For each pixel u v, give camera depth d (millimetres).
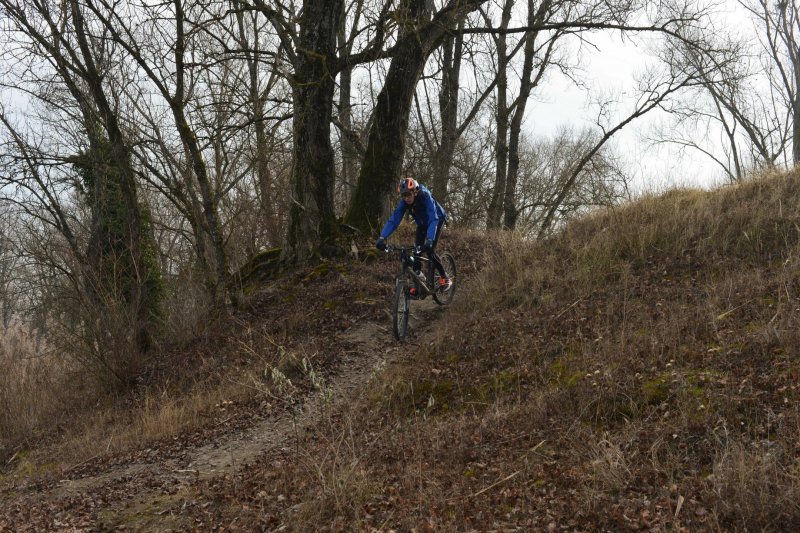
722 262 8617
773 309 6641
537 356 7320
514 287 9711
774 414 4785
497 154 22109
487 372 7402
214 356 10648
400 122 13758
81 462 8172
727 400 5098
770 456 4242
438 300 10055
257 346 10406
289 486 5734
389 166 13836
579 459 4988
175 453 7641
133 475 7207
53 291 12656
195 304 12570
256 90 14039
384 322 10250
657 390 5691
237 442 7582
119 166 12742
